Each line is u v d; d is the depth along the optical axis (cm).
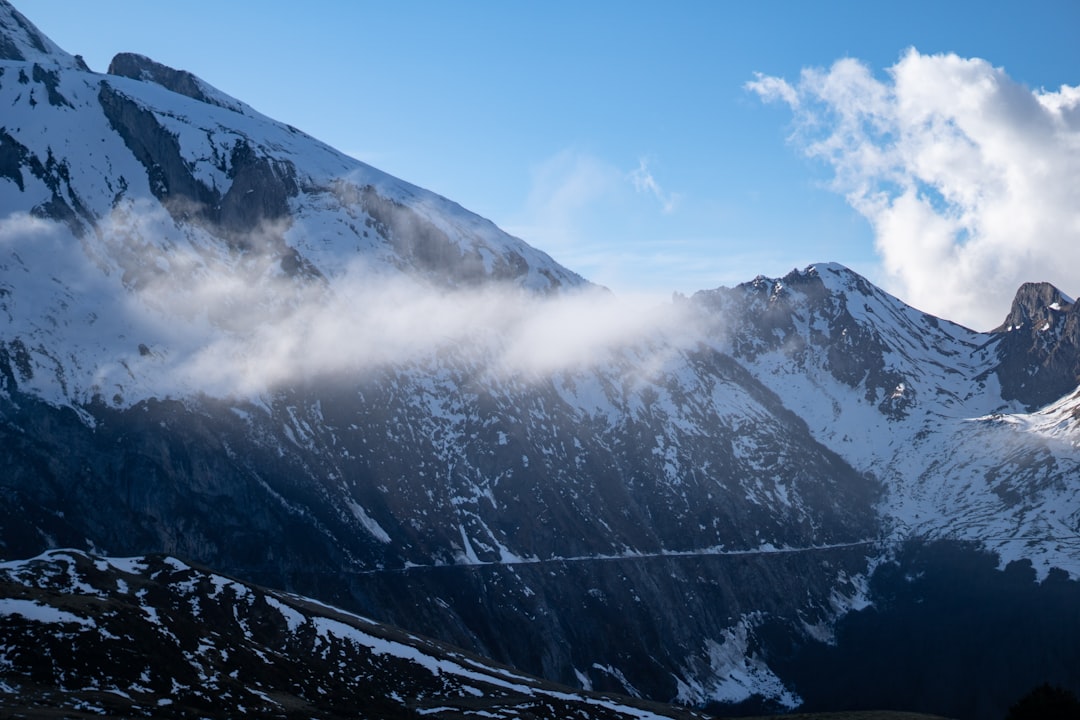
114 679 14212
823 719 16175
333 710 16062
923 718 16150
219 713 14325
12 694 13038
